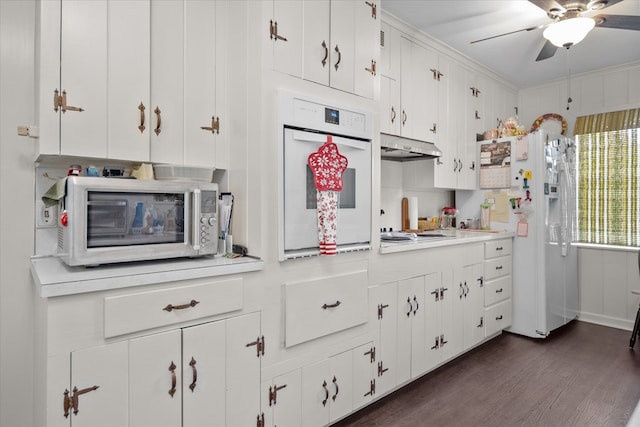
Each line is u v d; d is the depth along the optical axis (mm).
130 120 1571
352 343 1979
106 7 1505
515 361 2785
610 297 3648
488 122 3891
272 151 1657
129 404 1235
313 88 1817
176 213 1503
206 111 1808
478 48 3314
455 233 3254
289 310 1678
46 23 1375
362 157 2023
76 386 1136
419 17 2795
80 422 1144
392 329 2221
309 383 1772
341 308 1905
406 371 2314
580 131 3863
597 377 2496
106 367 1190
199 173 1665
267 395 1609
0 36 1518
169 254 1465
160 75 1677
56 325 1103
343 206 1932
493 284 3150
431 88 3168
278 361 1654
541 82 4160
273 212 1655
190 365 1376
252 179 1671
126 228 1374
